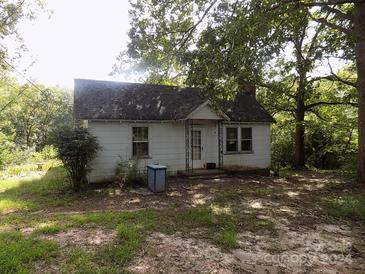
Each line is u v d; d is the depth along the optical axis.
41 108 31.11
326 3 10.00
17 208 8.05
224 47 9.82
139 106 13.09
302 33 14.48
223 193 9.85
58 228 5.93
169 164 13.60
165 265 4.32
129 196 9.55
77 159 10.19
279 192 10.18
